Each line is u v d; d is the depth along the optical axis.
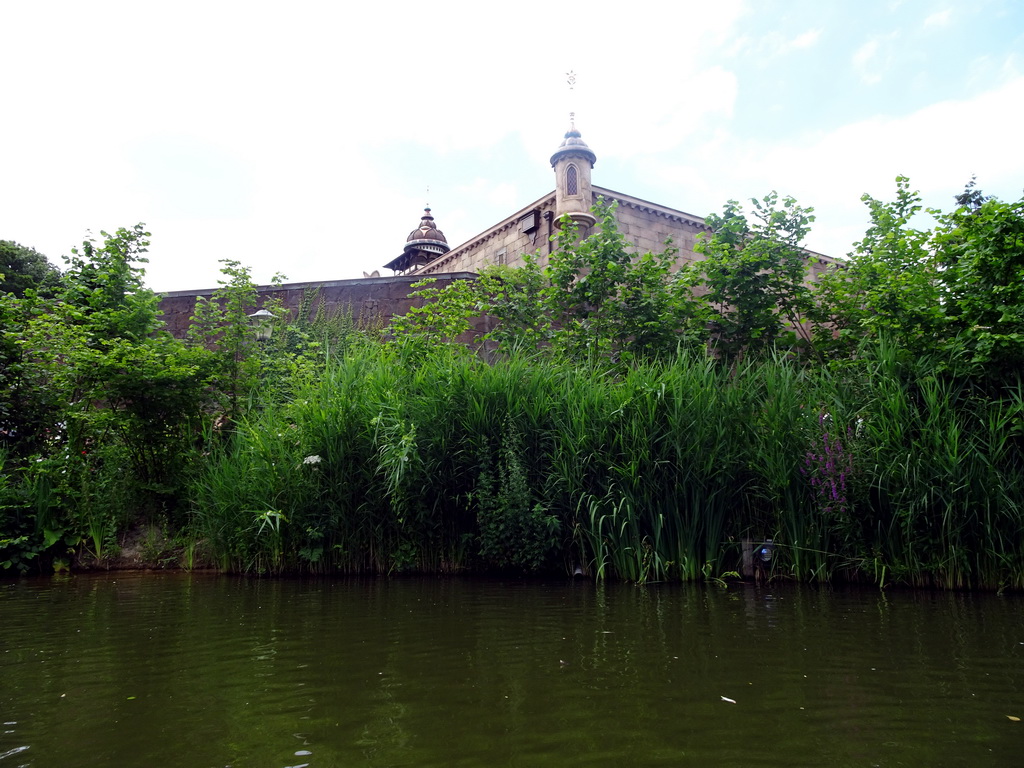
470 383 7.55
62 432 9.11
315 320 14.09
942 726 2.53
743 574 6.72
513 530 6.85
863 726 2.53
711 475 6.83
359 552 7.46
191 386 8.83
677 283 9.90
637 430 6.95
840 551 6.57
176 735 2.44
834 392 7.03
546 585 6.36
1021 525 6.00
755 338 9.23
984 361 6.38
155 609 5.14
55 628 4.41
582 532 6.95
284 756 2.24
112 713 2.69
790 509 6.61
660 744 2.35
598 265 9.71
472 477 7.39
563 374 7.84
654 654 3.62
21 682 3.13
